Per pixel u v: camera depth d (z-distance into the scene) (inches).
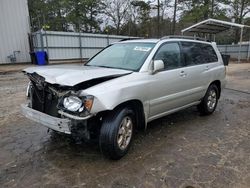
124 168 134.0
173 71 179.6
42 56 782.5
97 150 154.8
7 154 148.6
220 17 1425.9
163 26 1668.3
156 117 173.5
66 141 167.5
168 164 139.2
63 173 128.3
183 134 185.2
